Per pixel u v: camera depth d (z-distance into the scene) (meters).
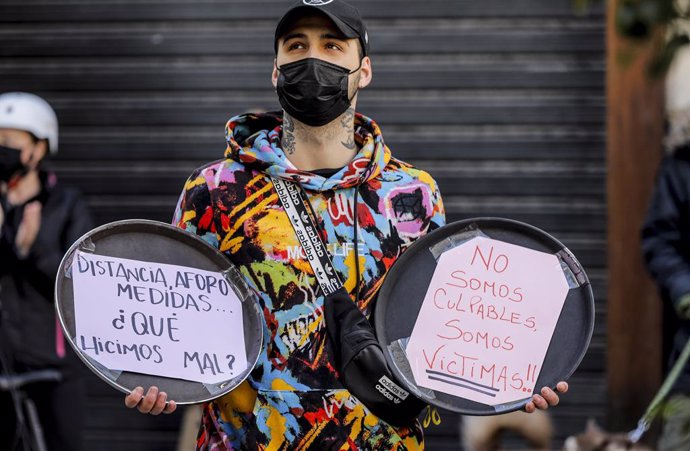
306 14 3.57
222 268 3.63
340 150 3.68
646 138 7.52
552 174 7.78
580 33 7.74
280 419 3.54
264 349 3.57
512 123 7.80
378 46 7.84
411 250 3.61
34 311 6.48
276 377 3.54
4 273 6.45
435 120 7.83
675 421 5.04
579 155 7.78
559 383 3.53
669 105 7.45
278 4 7.90
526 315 3.61
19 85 8.02
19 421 6.05
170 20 7.95
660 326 7.55
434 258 3.63
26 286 6.48
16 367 6.44
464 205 7.84
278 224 3.58
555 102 7.77
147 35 7.96
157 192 8.00
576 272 3.63
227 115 7.95
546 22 7.75
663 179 5.89
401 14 7.81
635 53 3.51
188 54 7.95
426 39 7.81
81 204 6.74
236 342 3.58
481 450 6.50
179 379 3.51
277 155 3.63
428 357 3.56
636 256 7.57
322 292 3.55
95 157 8.01
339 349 3.51
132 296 3.54
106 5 7.97
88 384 7.84
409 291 3.60
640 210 7.55
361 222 3.62
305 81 3.55
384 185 3.68
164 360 3.51
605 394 7.68
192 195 3.67
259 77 7.93
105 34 7.99
